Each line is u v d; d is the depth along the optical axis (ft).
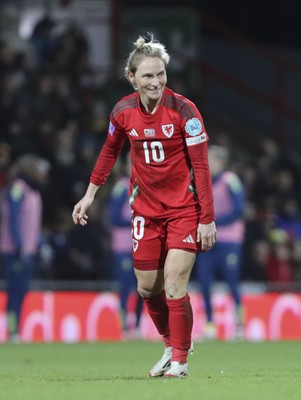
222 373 77.41
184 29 212.02
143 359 106.83
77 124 198.29
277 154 213.46
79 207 73.67
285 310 151.02
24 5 215.10
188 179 69.46
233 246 137.39
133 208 71.00
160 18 212.64
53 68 205.98
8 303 141.28
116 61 211.61
